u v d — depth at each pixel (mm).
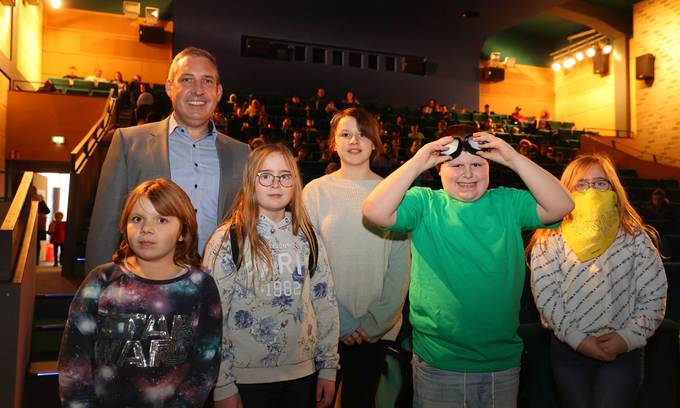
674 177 12477
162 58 15383
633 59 15523
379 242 2477
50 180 11125
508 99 18500
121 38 15164
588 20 15625
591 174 2289
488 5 14359
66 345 1707
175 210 1812
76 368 1694
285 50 14984
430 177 8328
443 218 1955
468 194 1922
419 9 14906
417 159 1832
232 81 14492
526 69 18766
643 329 2104
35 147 10711
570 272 2215
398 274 2488
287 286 1973
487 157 1869
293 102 13445
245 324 1926
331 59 15320
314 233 2111
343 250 2459
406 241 2492
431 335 1969
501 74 17484
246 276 1943
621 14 15555
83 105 10953
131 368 1739
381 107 14320
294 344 1968
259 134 10258
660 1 13797
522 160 1803
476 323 1887
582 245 2172
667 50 13555
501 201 1964
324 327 2105
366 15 15234
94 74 14734
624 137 14930
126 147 2330
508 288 1892
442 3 14383
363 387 2518
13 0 10180
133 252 1863
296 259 2025
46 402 2906
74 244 4648
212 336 1824
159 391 1756
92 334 1733
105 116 8844
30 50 13164
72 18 14891
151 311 1772
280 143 2066
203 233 2332
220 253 1945
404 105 15445
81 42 14898
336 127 2645
